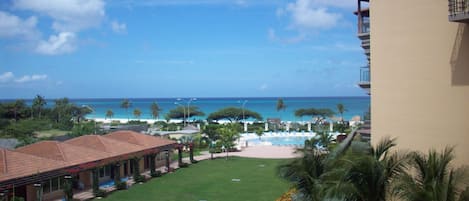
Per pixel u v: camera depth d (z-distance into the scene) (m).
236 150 67.31
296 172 19.20
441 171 14.04
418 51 16.67
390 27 17.64
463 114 15.30
